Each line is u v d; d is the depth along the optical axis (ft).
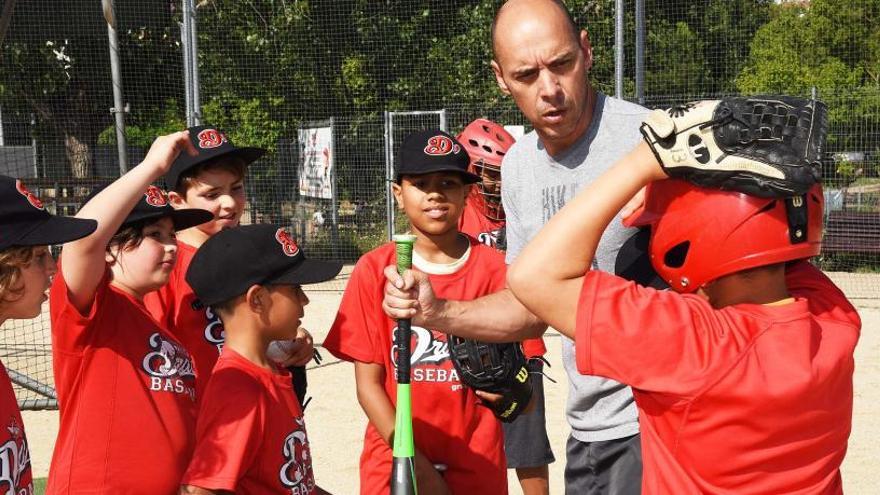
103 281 9.81
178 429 10.28
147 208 10.56
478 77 55.52
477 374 10.36
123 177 9.61
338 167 53.01
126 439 9.87
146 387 10.13
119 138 39.11
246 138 53.06
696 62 53.36
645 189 6.47
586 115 10.16
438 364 11.23
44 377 27.30
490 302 8.83
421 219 11.57
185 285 12.09
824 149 5.81
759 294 6.10
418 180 11.51
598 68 52.26
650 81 52.70
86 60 53.67
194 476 8.51
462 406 11.30
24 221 7.82
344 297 11.53
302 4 54.24
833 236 44.93
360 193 53.01
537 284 6.26
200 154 12.50
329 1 55.26
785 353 5.83
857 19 60.29
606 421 10.47
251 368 9.27
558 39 9.47
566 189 10.43
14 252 7.67
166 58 54.65
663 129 5.85
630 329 5.98
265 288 9.42
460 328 8.64
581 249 6.20
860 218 44.65
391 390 11.46
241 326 9.43
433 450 11.33
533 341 14.79
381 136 52.95
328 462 19.86
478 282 11.73
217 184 12.73
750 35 57.11
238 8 54.54
